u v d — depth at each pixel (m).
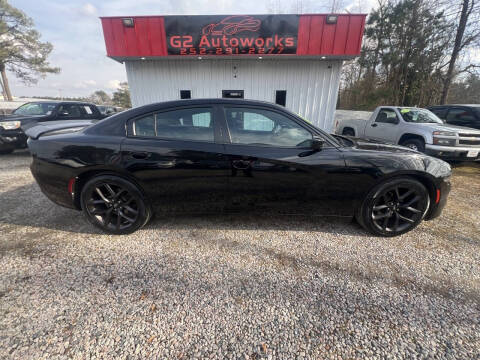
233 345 1.35
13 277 1.87
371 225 2.44
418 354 1.30
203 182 2.32
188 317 1.53
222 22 6.31
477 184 4.41
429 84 17.55
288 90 7.50
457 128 5.26
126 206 2.45
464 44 13.40
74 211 3.07
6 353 1.28
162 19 6.34
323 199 2.38
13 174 4.68
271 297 1.70
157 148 2.25
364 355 1.30
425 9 16.42
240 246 2.31
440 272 1.97
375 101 19.36
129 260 2.09
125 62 7.34
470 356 1.29
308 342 1.37
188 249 2.26
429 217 2.50
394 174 2.28
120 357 1.27
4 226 2.67
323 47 6.38
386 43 19.14
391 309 1.60
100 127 2.38
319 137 2.30
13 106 20.03
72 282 1.82
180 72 7.45
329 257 2.15
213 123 2.31
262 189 2.33
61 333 1.41
